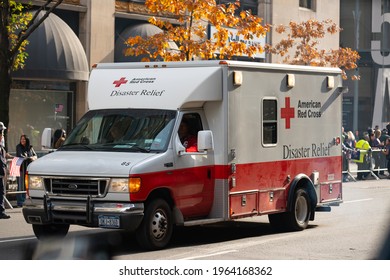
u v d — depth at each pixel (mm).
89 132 14367
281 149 16094
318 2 43969
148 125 14031
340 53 37000
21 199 21391
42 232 14367
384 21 53281
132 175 12953
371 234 15906
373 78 53125
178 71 14523
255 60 39031
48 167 13555
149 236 13336
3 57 21016
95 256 12969
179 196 13820
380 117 53188
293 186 16312
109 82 14906
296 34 36438
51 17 28391
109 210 12961
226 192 14586
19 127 29000
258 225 17656
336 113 18016
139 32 31781
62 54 27906
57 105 30203
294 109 16516
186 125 14258
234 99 14766
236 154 14812
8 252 13484
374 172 34031
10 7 23453
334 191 17969
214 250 13695
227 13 24797
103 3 31281
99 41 31156
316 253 13359
